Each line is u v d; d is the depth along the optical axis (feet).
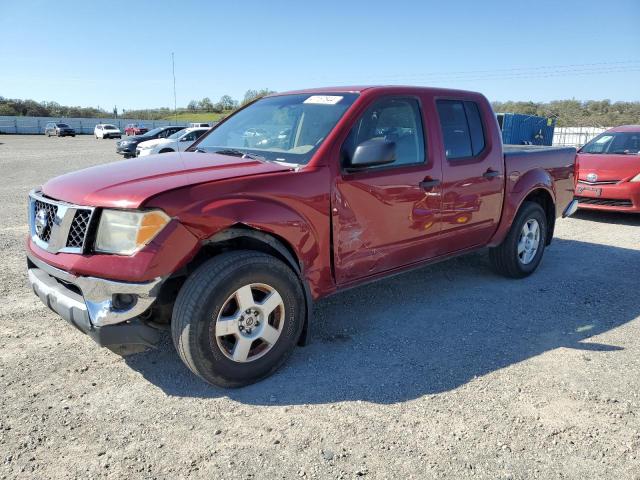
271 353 11.00
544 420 9.75
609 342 13.21
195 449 8.77
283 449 8.80
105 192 9.82
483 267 19.63
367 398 10.41
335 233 11.89
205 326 9.89
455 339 13.26
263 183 10.70
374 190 12.50
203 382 10.94
